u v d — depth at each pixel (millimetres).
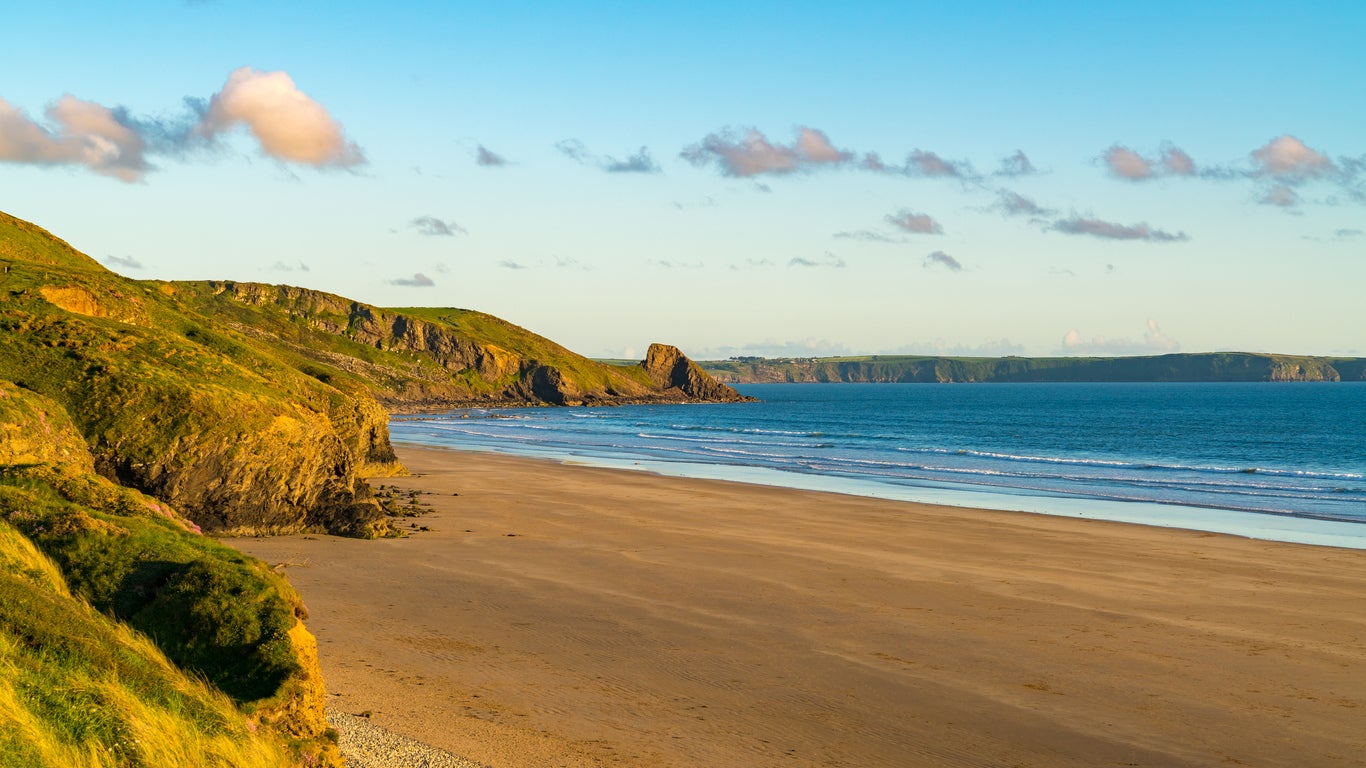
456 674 19094
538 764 14844
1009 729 17031
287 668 14406
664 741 16109
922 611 25062
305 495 37531
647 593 26656
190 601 15289
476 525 38625
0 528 16000
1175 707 18156
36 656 12297
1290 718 17672
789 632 22875
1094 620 24359
